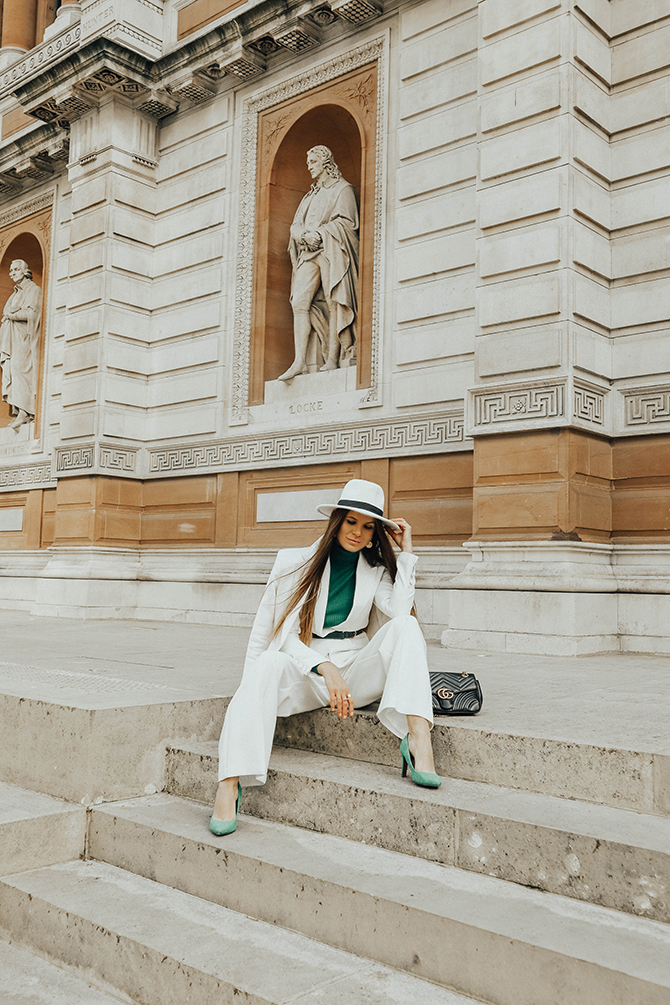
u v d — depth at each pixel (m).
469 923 2.32
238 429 10.35
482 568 7.09
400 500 8.70
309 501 9.53
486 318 7.36
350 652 3.54
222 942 2.59
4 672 4.75
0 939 3.04
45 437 12.91
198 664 5.47
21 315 13.53
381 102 9.23
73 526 11.11
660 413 7.07
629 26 7.43
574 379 6.86
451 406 8.42
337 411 9.37
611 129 7.48
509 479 7.13
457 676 3.65
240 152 10.67
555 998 2.14
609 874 2.46
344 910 2.57
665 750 2.84
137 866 3.18
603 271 7.30
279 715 3.44
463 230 8.45
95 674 4.75
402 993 2.30
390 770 3.34
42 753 3.62
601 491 7.20
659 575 6.88
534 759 3.09
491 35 7.52
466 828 2.78
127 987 2.59
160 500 11.09
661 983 1.98
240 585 9.80
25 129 12.66
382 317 9.02
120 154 11.21
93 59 10.60
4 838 3.12
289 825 3.24
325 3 9.29
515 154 7.27
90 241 11.31
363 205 9.38
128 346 11.23
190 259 11.06
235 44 10.16
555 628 6.55
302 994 2.27
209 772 3.51
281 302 10.48
